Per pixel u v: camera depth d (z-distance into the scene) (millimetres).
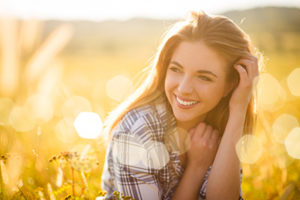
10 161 1445
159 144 1774
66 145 2830
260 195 2324
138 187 1699
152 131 1749
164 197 1906
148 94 1875
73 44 42000
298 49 19094
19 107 1897
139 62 23844
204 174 1959
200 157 1951
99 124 2418
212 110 2062
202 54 1673
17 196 1467
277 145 2975
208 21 1706
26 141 1986
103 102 4016
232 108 1911
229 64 1792
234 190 1860
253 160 2617
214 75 1725
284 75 13266
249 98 1906
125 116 1792
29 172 1764
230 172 1843
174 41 1736
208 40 1669
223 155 1862
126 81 5914
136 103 1855
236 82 1932
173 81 1755
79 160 1369
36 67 1705
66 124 3244
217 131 2041
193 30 1678
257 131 3088
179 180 1992
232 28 1770
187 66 1689
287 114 5793
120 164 1712
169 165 1870
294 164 2736
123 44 45406
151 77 1883
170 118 1882
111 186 1877
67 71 15672
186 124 1990
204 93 1724
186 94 1713
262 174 2395
